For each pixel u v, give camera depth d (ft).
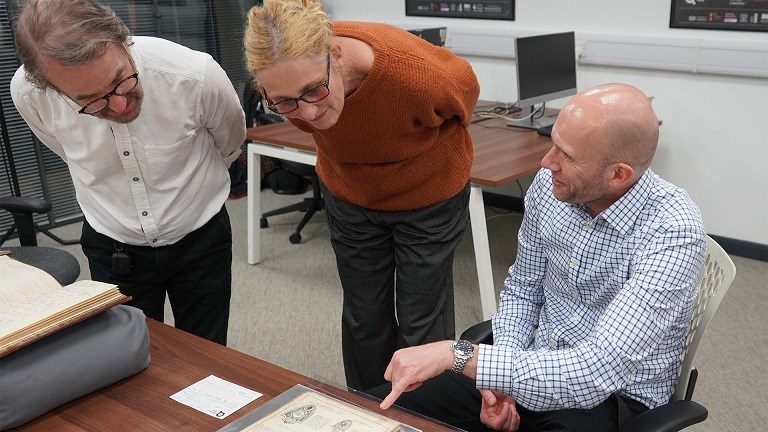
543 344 4.97
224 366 3.92
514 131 11.19
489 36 13.94
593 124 3.97
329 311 10.09
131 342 3.73
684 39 11.47
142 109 5.05
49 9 3.76
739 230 11.85
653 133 3.99
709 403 7.55
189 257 5.91
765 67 10.77
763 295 10.23
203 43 15.67
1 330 3.33
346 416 3.38
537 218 4.87
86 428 3.39
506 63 14.01
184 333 4.32
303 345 9.10
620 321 3.99
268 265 11.86
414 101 4.75
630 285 4.07
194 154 5.61
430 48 5.11
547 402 4.05
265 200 15.48
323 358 8.75
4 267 4.21
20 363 3.38
